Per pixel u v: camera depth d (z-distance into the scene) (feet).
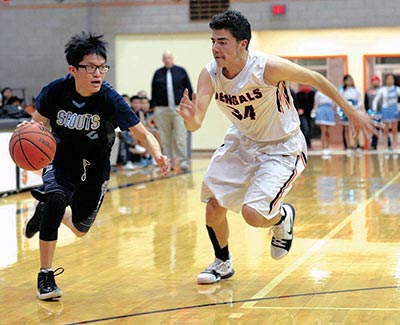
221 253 18.42
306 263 20.15
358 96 63.26
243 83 16.42
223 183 17.61
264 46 71.26
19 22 70.49
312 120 82.64
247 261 20.62
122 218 28.81
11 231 26.17
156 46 69.62
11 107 41.34
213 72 16.81
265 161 17.21
